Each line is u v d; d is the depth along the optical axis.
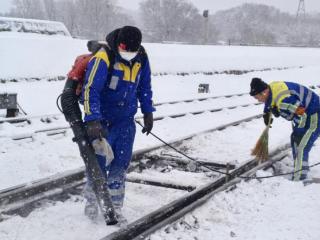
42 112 13.38
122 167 5.03
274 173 7.49
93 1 66.56
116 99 4.79
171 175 7.10
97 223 4.99
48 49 21.80
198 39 73.69
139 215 5.38
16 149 8.24
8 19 23.42
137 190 6.31
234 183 6.20
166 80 23.50
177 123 11.68
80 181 6.26
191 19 72.69
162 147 8.44
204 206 5.45
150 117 5.24
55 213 5.26
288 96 6.64
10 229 4.81
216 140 9.64
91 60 4.58
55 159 7.73
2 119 10.55
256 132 10.70
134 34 4.52
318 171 7.44
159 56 27.02
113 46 4.57
